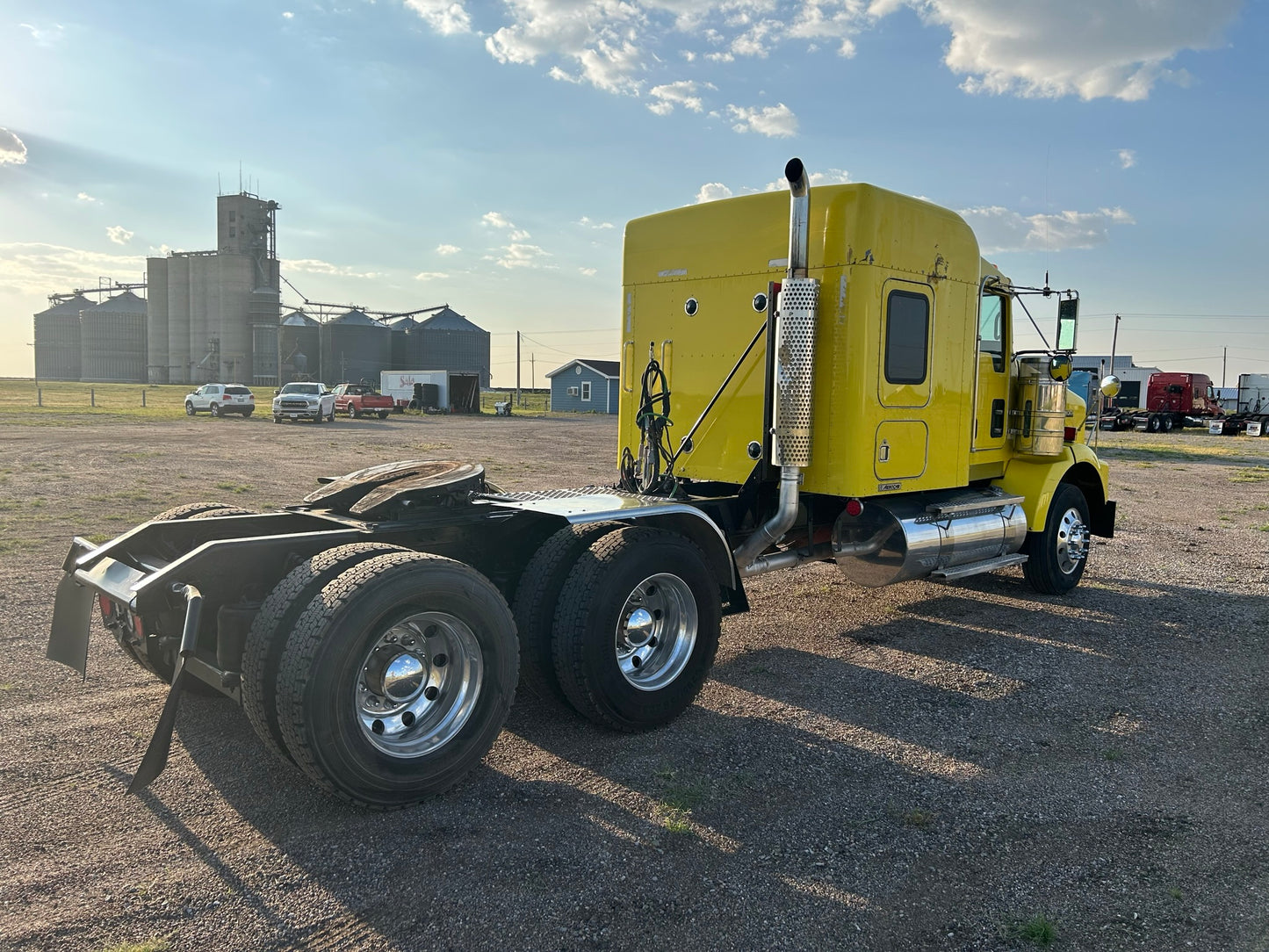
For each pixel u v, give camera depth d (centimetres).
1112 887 307
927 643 616
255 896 291
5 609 619
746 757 414
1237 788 389
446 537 450
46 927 270
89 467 1578
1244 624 673
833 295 541
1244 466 2175
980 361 681
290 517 464
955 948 271
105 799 356
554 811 356
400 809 354
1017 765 410
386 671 354
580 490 552
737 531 582
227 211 14638
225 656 355
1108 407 4850
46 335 17712
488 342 13738
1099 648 607
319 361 12462
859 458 548
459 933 273
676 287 629
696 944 270
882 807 365
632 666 452
